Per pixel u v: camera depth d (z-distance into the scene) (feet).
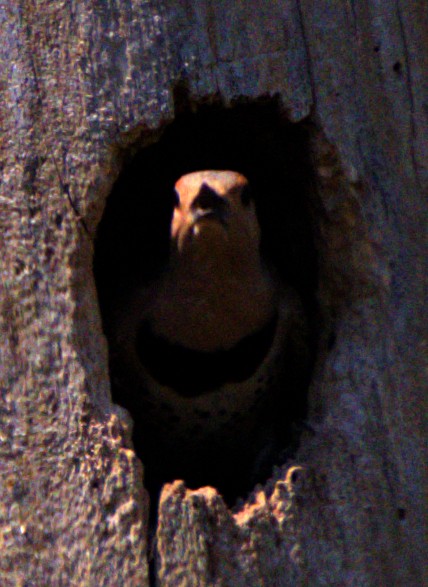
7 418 23.54
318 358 26.48
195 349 28.84
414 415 24.89
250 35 25.55
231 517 22.56
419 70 26.78
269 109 26.40
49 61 24.93
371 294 25.61
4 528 23.03
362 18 26.40
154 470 32.48
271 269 30.19
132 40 24.97
